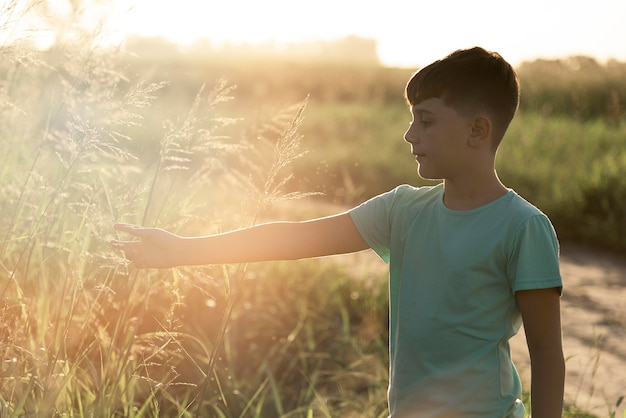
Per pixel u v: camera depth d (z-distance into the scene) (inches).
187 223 144.6
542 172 433.1
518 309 72.2
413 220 77.0
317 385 164.6
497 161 456.1
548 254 69.3
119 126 117.3
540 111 783.7
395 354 76.5
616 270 304.7
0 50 110.8
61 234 122.8
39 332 110.7
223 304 178.2
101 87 124.8
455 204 74.1
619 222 348.2
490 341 71.3
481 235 71.2
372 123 716.7
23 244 128.6
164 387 108.4
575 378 180.4
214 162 128.7
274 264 210.2
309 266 217.2
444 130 71.1
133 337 109.2
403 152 550.6
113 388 102.7
